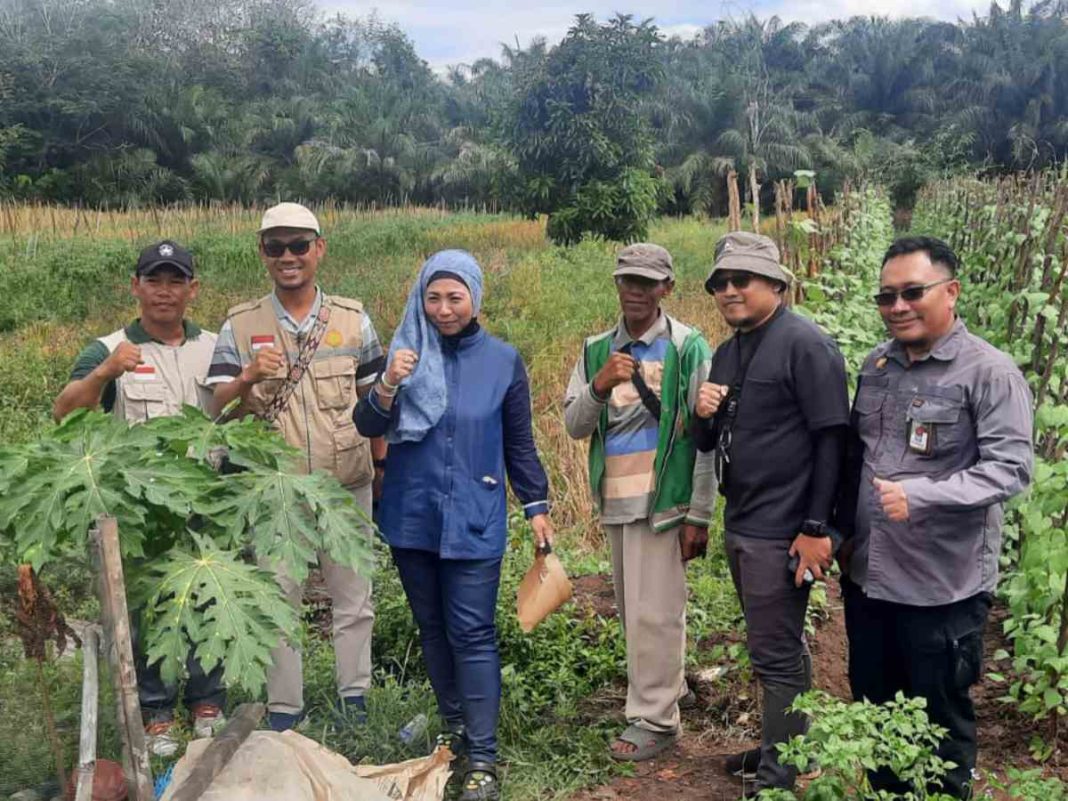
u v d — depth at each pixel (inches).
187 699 169.5
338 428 169.5
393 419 160.7
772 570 148.6
